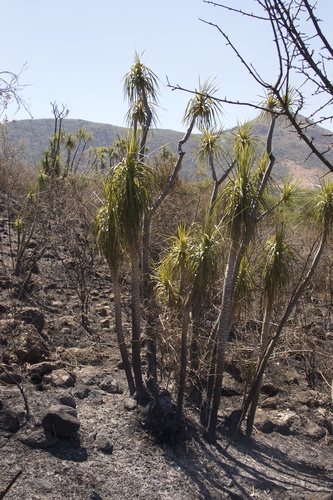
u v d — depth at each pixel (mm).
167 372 7559
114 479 5355
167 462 5812
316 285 10242
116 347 8484
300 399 7934
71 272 10398
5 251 10680
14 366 6887
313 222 6652
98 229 6336
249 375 6688
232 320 6664
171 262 6059
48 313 9094
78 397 6621
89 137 18594
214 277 5883
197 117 7293
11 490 4828
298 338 8344
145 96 7254
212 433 6328
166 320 6375
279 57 2656
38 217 10172
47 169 14844
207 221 5875
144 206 5973
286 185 6582
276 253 6246
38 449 5496
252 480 5793
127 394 6895
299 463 6461
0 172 11766
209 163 7270
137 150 6145
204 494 5434
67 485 5074
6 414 5730
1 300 8508
